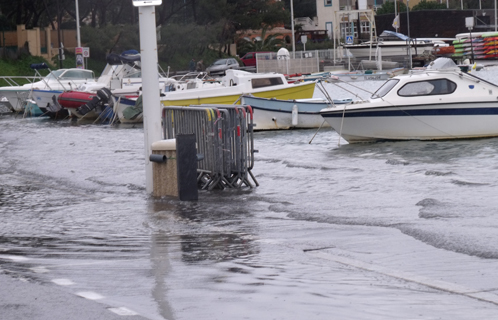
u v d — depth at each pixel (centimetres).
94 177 2406
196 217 1598
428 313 830
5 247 1285
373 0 15775
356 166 2634
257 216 1598
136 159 2977
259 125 4525
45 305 877
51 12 9956
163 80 5378
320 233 1362
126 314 831
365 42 9775
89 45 9512
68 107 5909
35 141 4084
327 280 991
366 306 860
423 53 9325
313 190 2031
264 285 964
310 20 15488
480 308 850
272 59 8619
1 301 899
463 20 12681
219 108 2084
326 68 9119
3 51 8819
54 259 1162
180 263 1112
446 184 2050
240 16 11831
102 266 1100
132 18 10175
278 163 2791
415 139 3528
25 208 1794
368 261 1112
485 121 3503
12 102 6900
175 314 831
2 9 9675
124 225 1511
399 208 1653
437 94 3488
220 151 2047
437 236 1272
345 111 3506
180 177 1841
